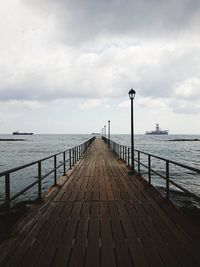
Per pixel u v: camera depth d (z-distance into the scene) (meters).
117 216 6.20
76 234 5.07
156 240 4.75
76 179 11.51
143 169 29.23
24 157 51.84
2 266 3.80
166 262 3.92
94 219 5.99
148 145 101.62
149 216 6.18
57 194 8.53
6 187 4.76
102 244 4.60
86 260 4.01
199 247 4.44
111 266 3.83
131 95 13.59
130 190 9.16
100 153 26.45
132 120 13.47
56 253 4.24
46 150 74.31
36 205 7.18
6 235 4.83
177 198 15.21
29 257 4.09
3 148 86.06
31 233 5.09
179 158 48.47
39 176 7.50
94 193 8.69
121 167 15.73
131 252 4.27
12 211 10.87
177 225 5.54
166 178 7.14
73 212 6.54
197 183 21.73
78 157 20.69
